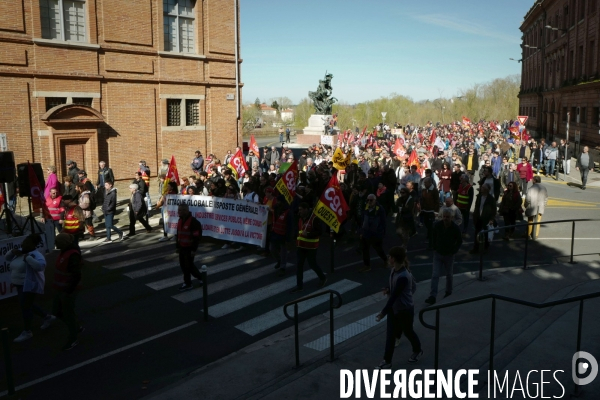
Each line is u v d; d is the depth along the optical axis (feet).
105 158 73.05
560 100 168.86
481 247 35.60
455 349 25.02
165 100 78.89
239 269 40.34
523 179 70.90
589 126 133.08
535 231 48.29
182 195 49.47
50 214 47.62
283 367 24.20
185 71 80.74
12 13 62.28
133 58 74.33
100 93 71.51
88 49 69.41
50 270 41.06
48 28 66.08
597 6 128.67
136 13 73.92
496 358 23.72
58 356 26.17
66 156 68.85
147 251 46.14
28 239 28.19
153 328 29.45
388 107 303.68
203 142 85.25
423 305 31.37
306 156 90.53
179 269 40.29
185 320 30.58
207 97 85.15
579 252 43.65
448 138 151.02
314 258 35.17
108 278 38.22
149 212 64.13
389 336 23.26
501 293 32.91
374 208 38.63
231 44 86.84
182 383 22.88
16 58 63.00
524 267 38.50
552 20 187.62
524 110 248.52
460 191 51.01
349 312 31.32
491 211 43.04
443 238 31.27
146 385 23.25
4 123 62.90
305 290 35.35
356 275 38.52
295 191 47.78
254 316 31.09
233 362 24.82
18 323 30.91
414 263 41.45
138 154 76.79
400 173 71.56
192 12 81.61
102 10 70.23
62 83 67.41
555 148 98.37
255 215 45.06
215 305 32.81
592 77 132.36
